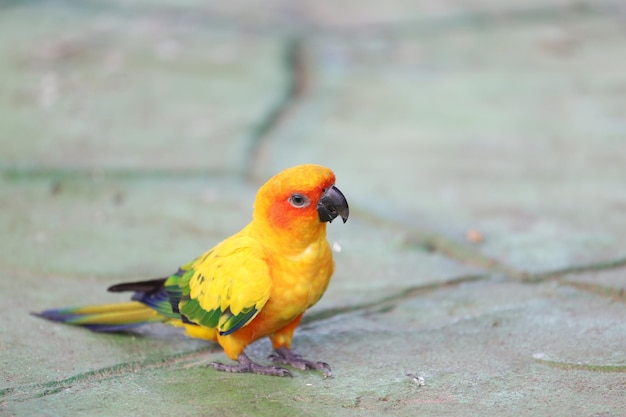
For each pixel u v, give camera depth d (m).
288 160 13.70
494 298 9.23
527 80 17.69
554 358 7.71
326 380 7.33
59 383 7.16
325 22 21.78
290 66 18.52
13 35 19.09
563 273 9.79
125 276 9.67
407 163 13.66
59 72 17.06
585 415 6.62
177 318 7.76
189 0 23.00
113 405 6.79
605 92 16.83
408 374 7.42
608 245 10.54
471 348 7.99
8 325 8.21
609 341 8.05
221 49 19.27
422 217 11.60
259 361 7.87
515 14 22.11
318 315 8.82
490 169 13.38
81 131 14.48
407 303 9.16
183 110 15.69
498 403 6.85
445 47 19.91
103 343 7.99
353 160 13.76
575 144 14.37
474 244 10.68
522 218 11.52
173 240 10.79
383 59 19.25
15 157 13.23
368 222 11.63
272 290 7.26
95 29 19.98
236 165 13.47
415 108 16.33
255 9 22.58
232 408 6.74
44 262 9.96
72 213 11.62
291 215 7.16
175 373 7.47
